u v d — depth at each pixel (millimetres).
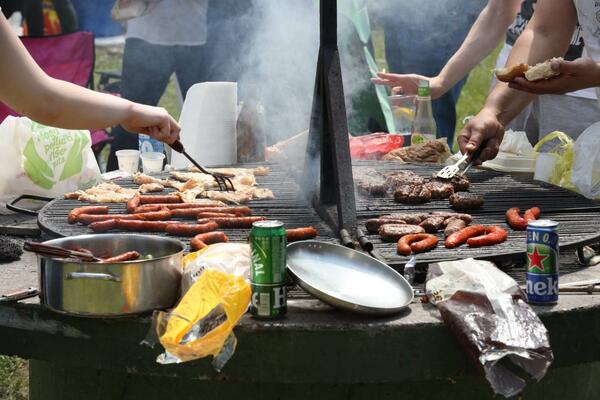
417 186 2965
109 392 2152
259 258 1874
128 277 1870
